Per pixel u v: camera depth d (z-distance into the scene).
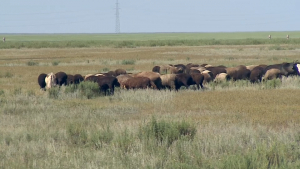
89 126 53.44
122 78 91.88
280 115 59.50
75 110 66.50
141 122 52.59
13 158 39.50
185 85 90.75
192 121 51.31
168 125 46.38
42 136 47.91
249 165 33.69
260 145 39.16
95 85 85.06
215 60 178.00
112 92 86.00
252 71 102.81
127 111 66.06
